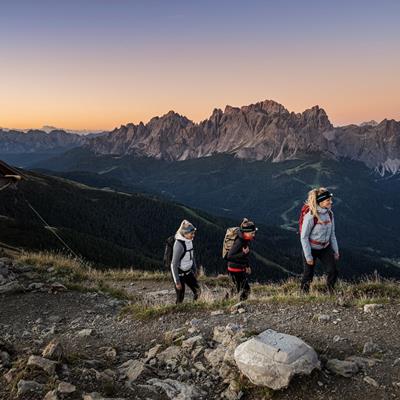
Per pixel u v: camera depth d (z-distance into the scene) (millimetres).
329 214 8930
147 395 5203
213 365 5906
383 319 6793
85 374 5594
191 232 9695
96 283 13617
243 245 9758
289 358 5074
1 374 5703
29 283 12523
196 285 10188
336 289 9438
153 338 7492
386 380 4992
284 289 11656
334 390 4898
